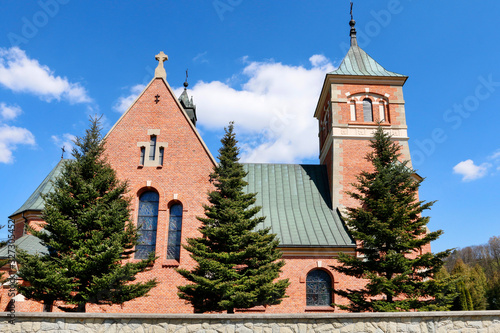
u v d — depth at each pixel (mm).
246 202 20906
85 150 20766
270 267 19812
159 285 23891
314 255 25781
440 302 19266
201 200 25641
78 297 18344
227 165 21438
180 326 13188
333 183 30500
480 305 55625
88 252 17906
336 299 24922
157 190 25781
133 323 13234
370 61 36375
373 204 20250
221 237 19281
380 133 22406
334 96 33188
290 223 27984
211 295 19266
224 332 13148
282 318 13352
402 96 33406
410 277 20406
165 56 29141
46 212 18797
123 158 26500
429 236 19203
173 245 25062
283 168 33781
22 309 22641
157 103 27828
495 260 94000
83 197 19000
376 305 18281
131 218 25188
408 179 21016
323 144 36812
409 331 13688
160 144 26797
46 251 24734
